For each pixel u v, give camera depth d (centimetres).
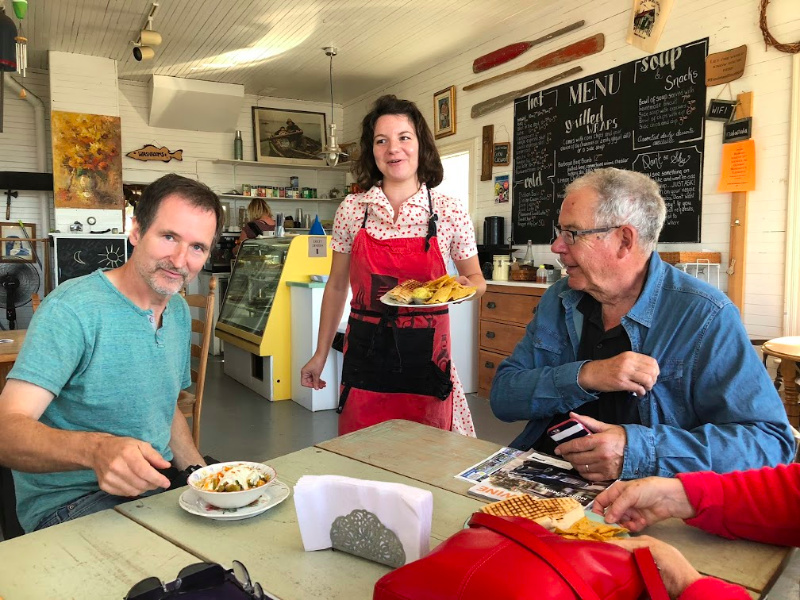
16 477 136
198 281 730
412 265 207
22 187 640
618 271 143
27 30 548
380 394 205
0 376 296
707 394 133
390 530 84
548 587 59
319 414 442
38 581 80
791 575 138
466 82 591
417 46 581
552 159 493
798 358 274
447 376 205
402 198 213
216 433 395
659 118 403
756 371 128
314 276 465
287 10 493
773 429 123
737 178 353
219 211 137
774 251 343
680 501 94
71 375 127
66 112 617
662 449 115
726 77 359
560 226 148
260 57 618
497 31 541
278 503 106
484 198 576
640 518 96
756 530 91
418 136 210
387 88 721
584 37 458
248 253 571
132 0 475
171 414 149
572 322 160
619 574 65
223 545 91
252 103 779
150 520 100
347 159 788
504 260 494
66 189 625
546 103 495
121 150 658
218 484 109
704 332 135
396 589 64
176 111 714
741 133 351
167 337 144
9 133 666
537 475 120
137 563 85
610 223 139
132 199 704
